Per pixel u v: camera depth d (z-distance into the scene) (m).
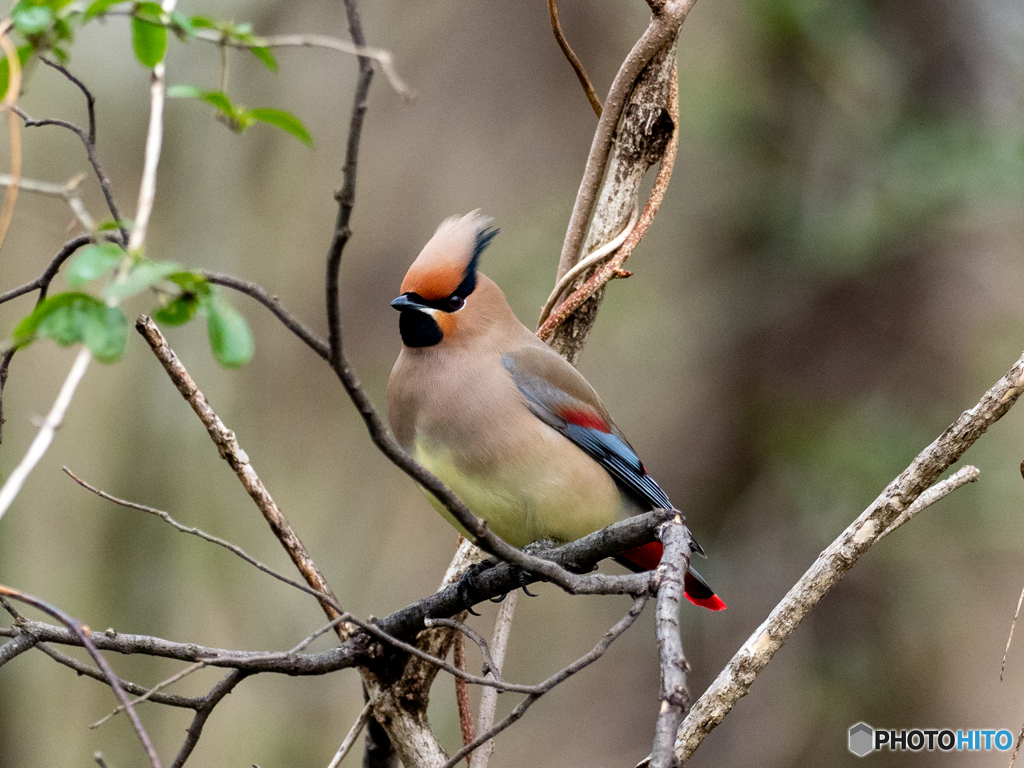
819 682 13.23
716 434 14.37
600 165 6.45
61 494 12.84
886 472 12.91
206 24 4.28
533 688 4.10
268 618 13.93
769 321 13.99
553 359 6.76
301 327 3.52
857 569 13.28
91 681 12.29
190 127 13.33
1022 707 12.91
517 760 14.76
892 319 13.59
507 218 15.29
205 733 13.08
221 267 13.59
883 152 13.23
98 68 13.02
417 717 5.56
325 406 15.89
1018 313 13.34
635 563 6.91
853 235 13.10
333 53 14.80
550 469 6.65
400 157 15.65
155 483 13.02
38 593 12.48
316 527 15.87
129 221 3.90
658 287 14.76
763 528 13.70
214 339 3.64
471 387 6.62
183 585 13.02
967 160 12.72
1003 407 4.70
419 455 6.79
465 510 3.95
